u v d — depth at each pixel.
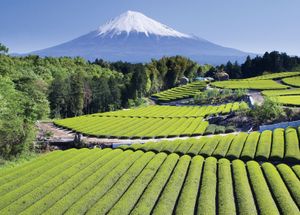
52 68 196.88
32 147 76.75
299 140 60.56
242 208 38.69
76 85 150.00
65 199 43.03
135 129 94.38
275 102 88.75
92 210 39.59
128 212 39.44
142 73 183.88
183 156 59.16
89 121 109.06
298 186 43.22
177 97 155.62
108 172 53.12
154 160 57.28
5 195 45.41
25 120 76.19
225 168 51.94
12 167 61.22
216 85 162.88
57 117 147.25
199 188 45.69
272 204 39.06
